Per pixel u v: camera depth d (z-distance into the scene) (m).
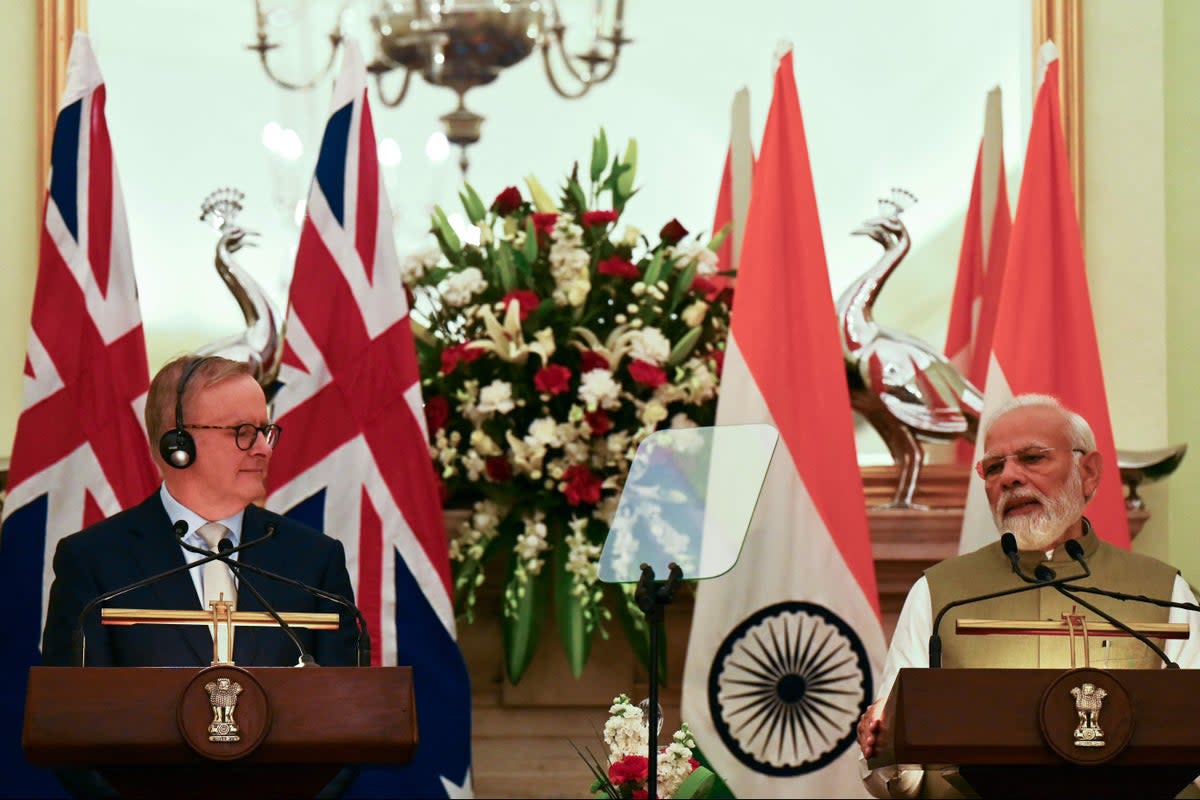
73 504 6.82
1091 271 8.31
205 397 5.08
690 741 5.29
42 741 3.83
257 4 8.86
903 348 8.09
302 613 4.59
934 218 8.90
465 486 7.51
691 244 7.83
